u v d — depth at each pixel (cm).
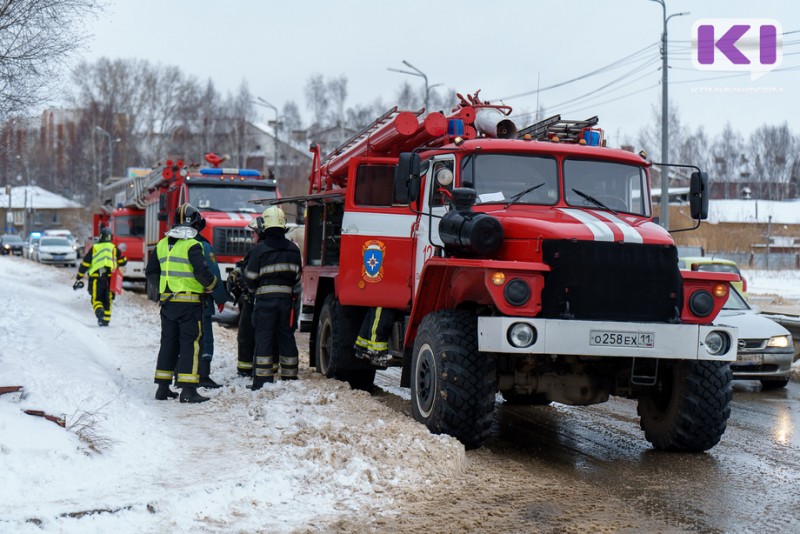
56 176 10238
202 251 905
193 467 620
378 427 711
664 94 2622
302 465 620
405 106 8200
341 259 937
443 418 714
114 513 499
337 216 1081
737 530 533
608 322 682
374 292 916
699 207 817
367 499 566
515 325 674
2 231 10431
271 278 973
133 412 769
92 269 1662
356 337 1023
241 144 8238
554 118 856
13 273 3362
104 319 1664
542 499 590
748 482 659
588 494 609
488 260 683
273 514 529
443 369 715
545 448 778
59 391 755
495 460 706
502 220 732
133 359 1214
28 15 1498
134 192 2688
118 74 8219
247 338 1077
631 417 945
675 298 703
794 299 2945
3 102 1557
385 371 1285
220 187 2098
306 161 8469
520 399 1027
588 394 754
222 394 934
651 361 734
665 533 523
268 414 801
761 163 9838
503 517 544
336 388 922
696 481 659
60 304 2086
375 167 927
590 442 809
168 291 905
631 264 695
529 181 800
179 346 925
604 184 812
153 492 543
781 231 6819
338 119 8994
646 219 800
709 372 732
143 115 8212
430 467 633
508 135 893
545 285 686
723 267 1870
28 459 567
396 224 905
